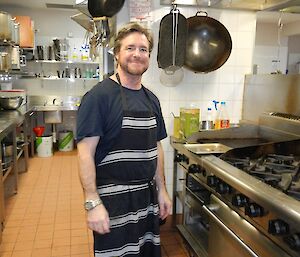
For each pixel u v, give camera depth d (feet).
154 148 4.82
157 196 5.12
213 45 7.36
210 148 6.19
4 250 7.18
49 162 15.15
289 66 18.10
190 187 6.84
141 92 4.73
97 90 4.29
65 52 17.43
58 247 7.33
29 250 7.19
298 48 17.80
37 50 17.26
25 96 16.39
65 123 18.48
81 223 8.56
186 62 7.36
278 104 7.24
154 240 4.97
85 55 17.38
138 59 4.32
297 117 6.69
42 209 9.48
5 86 16.51
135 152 4.50
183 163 6.90
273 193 3.78
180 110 7.77
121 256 4.58
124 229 4.57
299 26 15.37
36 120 18.02
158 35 7.19
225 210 4.96
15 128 10.90
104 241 4.49
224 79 8.23
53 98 18.24
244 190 4.14
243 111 8.43
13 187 11.46
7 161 10.04
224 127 8.04
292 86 6.82
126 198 4.53
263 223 3.92
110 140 4.36
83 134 4.16
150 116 4.66
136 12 7.26
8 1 15.94
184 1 7.25
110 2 6.33
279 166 5.08
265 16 12.92
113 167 4.43
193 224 7.39
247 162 5.26
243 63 8.25
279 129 6.95
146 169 4.65
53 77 17.65
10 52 13.98
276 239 3.69
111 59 16.84
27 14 17.67
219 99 8.30
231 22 7.96
